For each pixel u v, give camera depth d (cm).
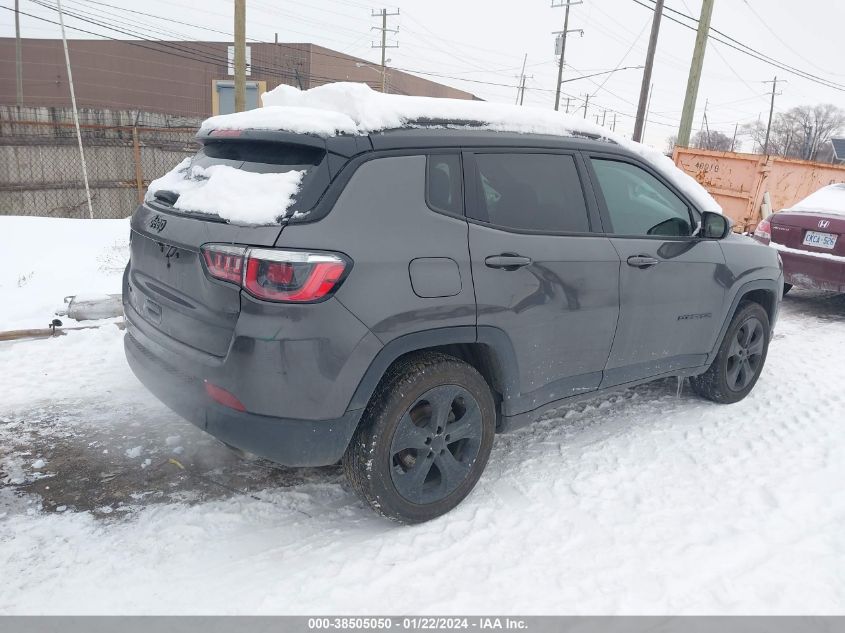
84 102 4762
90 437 370
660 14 2384
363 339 258
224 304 258
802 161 1256
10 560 262
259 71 4675
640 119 2462
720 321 419
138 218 328
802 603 248
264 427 255
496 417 324
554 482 337
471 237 291
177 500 312
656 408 444
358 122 277
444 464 296
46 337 520
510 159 317
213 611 237
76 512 298
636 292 357
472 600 246
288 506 312
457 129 304
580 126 361
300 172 265
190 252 272
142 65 4694
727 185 1248
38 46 4697
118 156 1509
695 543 285
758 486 337
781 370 527
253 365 250
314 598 245
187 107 4759
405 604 243
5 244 829
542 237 318
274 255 245
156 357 299
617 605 245
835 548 283
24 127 1372
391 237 267
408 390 274
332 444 263
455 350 312
